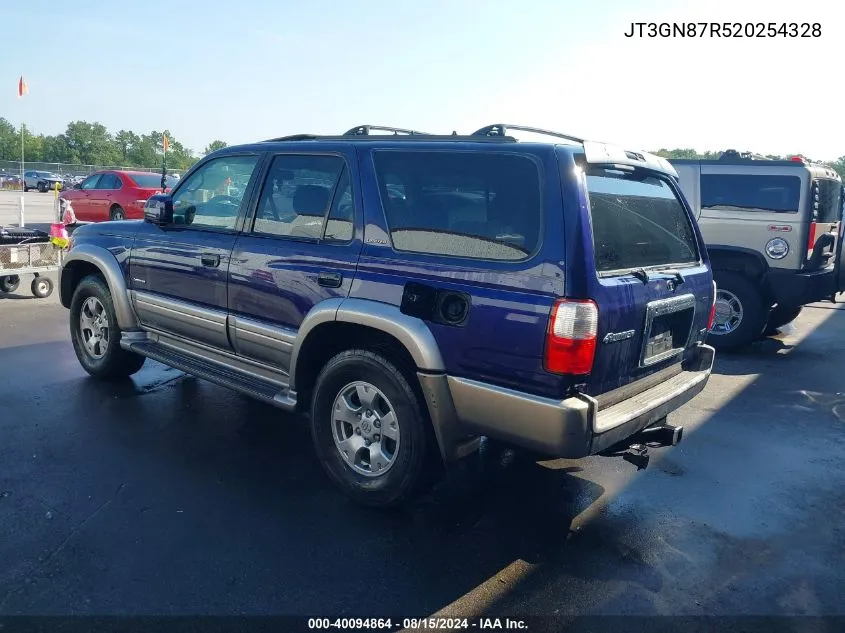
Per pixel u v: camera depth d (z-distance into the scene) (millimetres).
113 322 5656
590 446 3258
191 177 5113
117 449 4590
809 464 4852
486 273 3363
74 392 5680
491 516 3914
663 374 4016
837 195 8680
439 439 3574
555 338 3137
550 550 3570
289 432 5020
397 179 3826
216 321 4695
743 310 8055
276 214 4414
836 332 9516
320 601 3059
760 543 3740
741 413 5934
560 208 3236
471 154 3568
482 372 3385
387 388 3719
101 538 3486
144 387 5879
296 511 3861
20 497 3873
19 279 9719
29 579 3119
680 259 4285
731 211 8055
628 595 3205
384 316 3631
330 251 3994
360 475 3932
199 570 3246
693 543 3709
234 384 4535
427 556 3459
